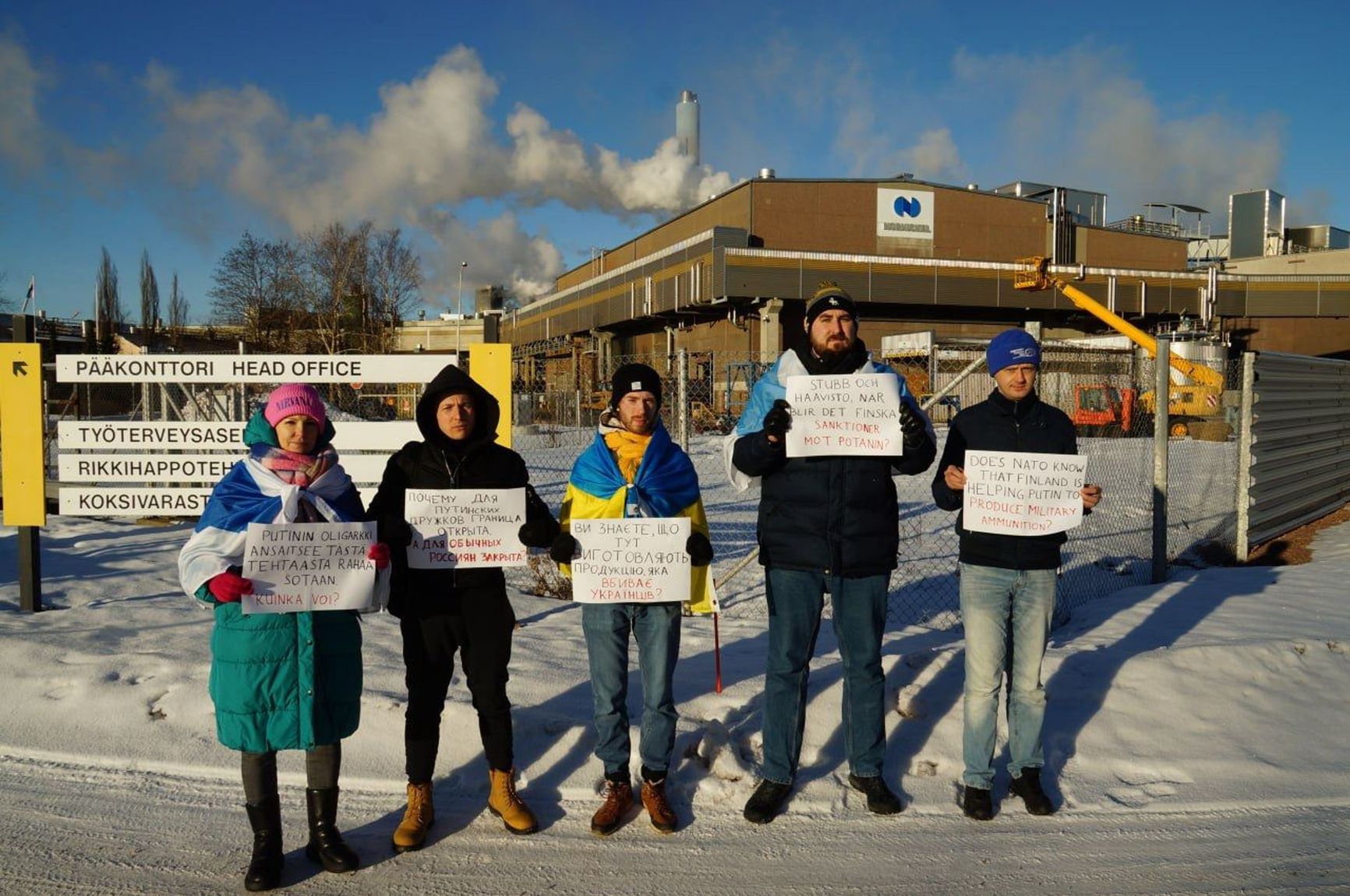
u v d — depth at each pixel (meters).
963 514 3.63
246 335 49.44
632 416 3.47
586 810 3.56
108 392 19.56
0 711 4.18
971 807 3.58
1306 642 5.36
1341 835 3.47
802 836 3.41
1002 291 41.94
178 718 4.16
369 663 4.83
